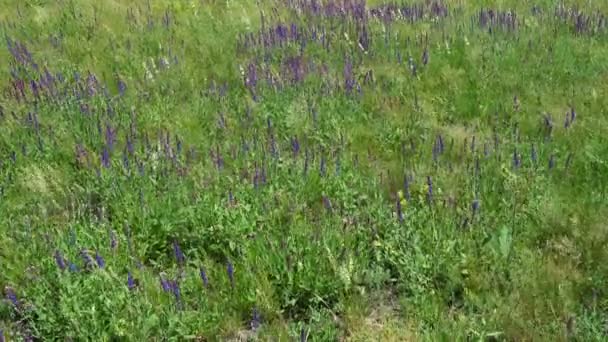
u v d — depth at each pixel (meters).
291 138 5.78
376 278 4.48
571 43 7.52
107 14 9.59
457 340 3.95
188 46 8.20
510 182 5.05
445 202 4.87
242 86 6.96
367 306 4.36
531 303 4.19
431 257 4.45
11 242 4.75
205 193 5.05
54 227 4.94
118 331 4.05
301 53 7.56
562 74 6.88
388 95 6.61
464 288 4.34
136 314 4.13
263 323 4.25
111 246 4.63
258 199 4.99
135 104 6.60
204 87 7.04
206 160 5.51
